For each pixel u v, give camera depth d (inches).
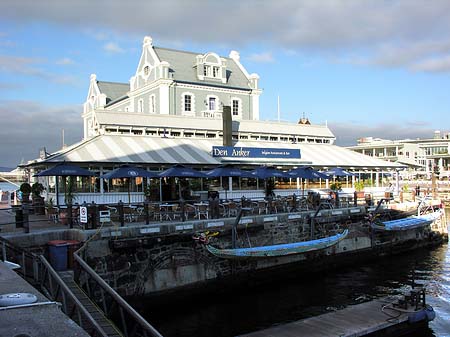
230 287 797.9
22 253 531.2
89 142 1130.0
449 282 880.3
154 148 1180.5
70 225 692.1
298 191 1348.4
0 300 253.3
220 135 1432.1
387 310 624.7
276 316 688.4
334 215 1009.5
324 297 781.3
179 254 735.1
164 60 1686.8
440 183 2637.8
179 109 1647.4
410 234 1189.1
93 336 374.9
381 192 1446.9
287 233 916.6
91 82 2208.4
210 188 1194.0
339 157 1502.2
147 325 299.1
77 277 532.1
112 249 665.0
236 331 634.2
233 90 1784.0
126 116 1279.5
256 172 1027.3
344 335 536.7
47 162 978.1
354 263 1038.4
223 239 808.9
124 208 819.4
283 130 1568.7
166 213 827.4
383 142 3666.3
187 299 742.5
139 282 689.0
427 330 619.8
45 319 230.2
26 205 639.8
